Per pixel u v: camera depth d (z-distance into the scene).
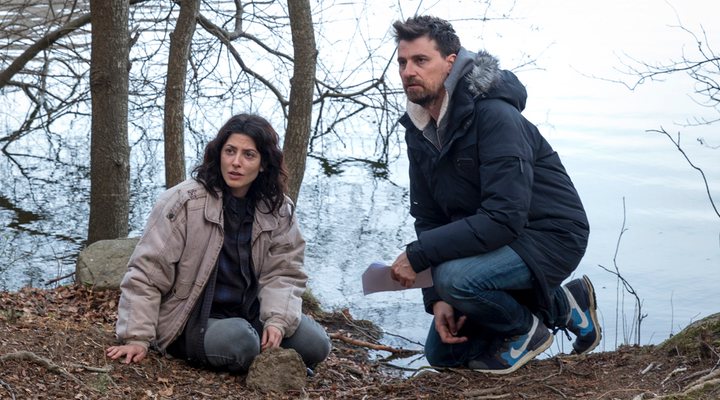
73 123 16.25
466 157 4.34
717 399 3.66
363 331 6.95
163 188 12.44
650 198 11.19
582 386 4.27
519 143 4.23
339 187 12.73
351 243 10.04
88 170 13.55
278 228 4.55
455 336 4.66
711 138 14.18
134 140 14.89
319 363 5.16
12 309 4.82
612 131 14.82
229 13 11.15
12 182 12.63
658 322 7.44
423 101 4.33
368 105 13.32
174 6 10.77
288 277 4.61
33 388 3.80
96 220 7.78
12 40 12.17
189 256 4.38
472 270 4.32
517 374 4.54
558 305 4.83
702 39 18.47
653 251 9.27
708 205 10.89
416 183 4.69
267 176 4.45
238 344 4.39
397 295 8.23
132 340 4.36
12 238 10.13
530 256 4.34
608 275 8.59
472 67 4.29
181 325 4.43
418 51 4.28
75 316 5.20
